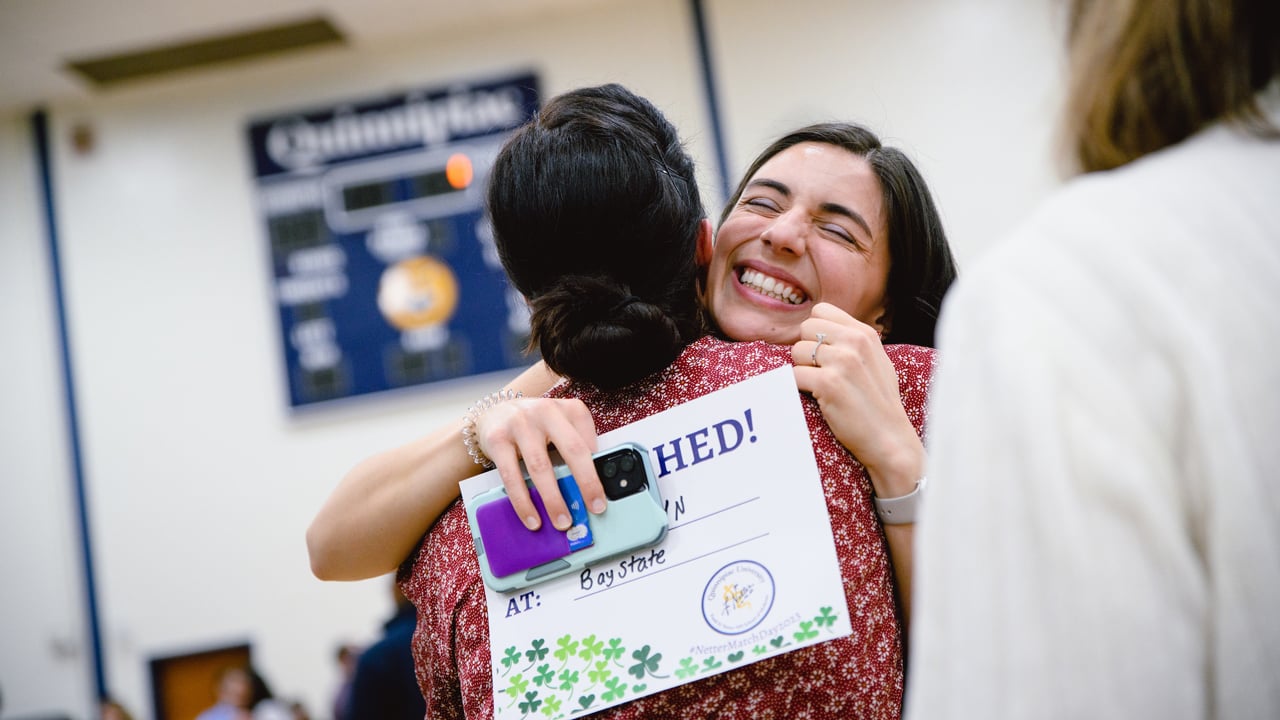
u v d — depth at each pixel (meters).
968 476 0.51
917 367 0.95
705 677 0.77
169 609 6.55
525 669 0.81
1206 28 0.53
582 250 0.88
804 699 0.76
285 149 6.78
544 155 0.87
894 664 0.80
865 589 0.80
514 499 0.83
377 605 6.48
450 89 6.70
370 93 6.75
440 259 6.64
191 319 6.76
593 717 0.79
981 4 6.42
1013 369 0.50
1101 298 0.50
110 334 6.79
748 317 1.06
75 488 6.67
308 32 6.54
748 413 0.83
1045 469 0.48
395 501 0.93
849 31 6.49
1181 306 0.48
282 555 6.55
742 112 6.49
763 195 1.06
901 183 1.07
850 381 0.85
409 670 2.60
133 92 6.91
